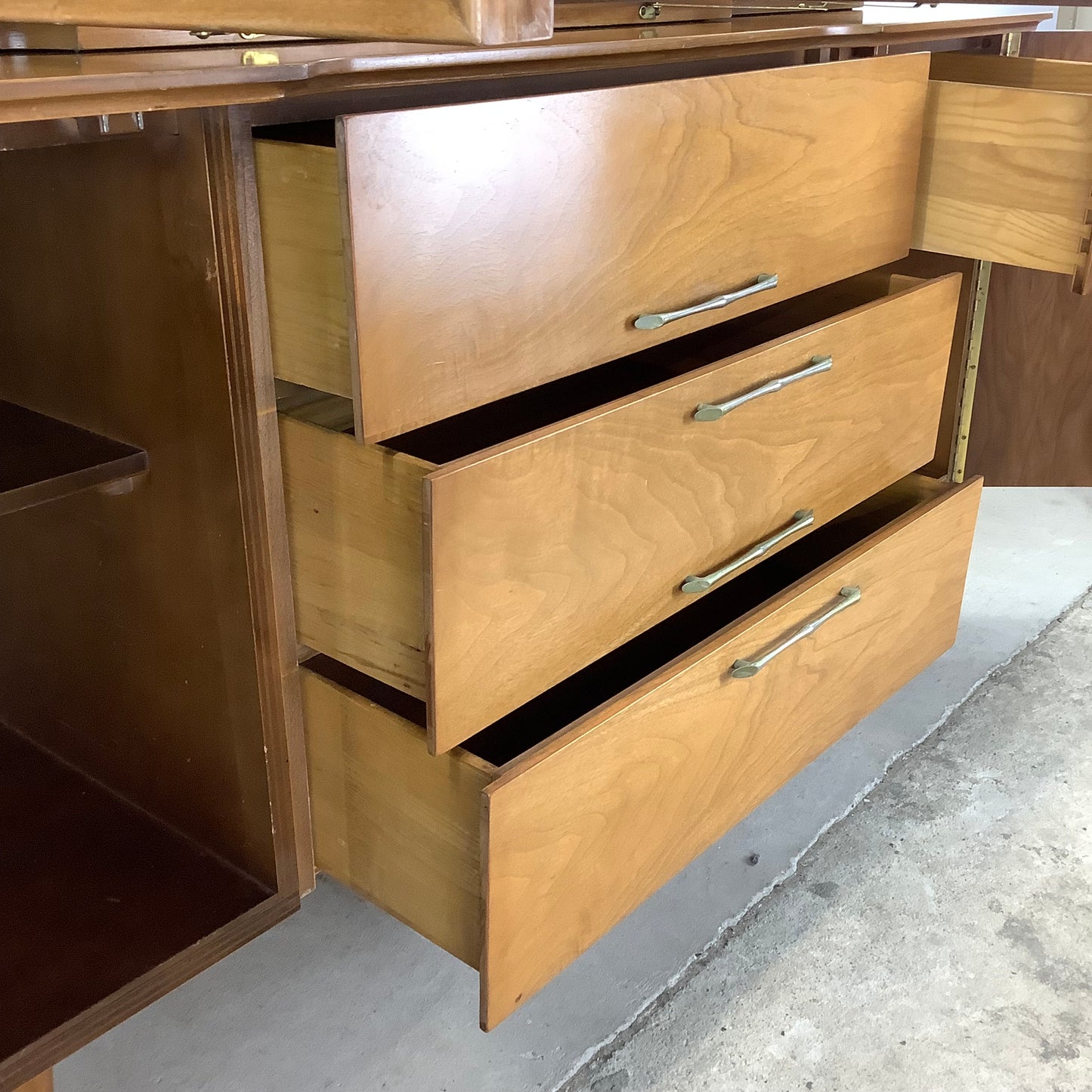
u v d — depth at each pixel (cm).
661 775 87
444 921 78
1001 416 166
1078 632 143
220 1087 83
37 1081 71
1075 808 113
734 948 97
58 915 77
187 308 66
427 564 65
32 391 79
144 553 77
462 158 63
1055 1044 88
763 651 94
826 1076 85
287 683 77
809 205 93
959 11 121
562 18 87
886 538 108
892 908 101
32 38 64
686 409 83
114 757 89
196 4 51
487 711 74
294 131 65
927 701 130
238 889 80
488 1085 84
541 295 71
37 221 71
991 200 106
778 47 85
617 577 82
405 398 65
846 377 101
